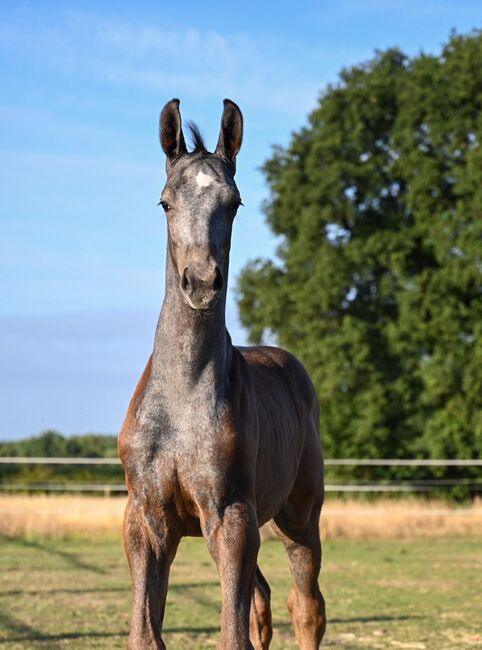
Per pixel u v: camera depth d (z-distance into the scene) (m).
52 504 19.70
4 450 35.44
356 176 31.48
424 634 8.04
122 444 4.90
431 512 19.55
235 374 4.99
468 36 33.00
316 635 6.02
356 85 33.03
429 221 30.77
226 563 4.66
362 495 28.64
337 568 13.30
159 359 4.86
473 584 11.53
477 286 29.27
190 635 8.10
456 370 29.27
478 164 29.27
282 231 34.06
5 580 11.60
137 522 4.81
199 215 4.58
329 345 30.25
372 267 31.11
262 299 33.03
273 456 5.31
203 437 4.73
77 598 10.17
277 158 34.19
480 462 18.69
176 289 4.78
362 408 30.09
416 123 31.69
